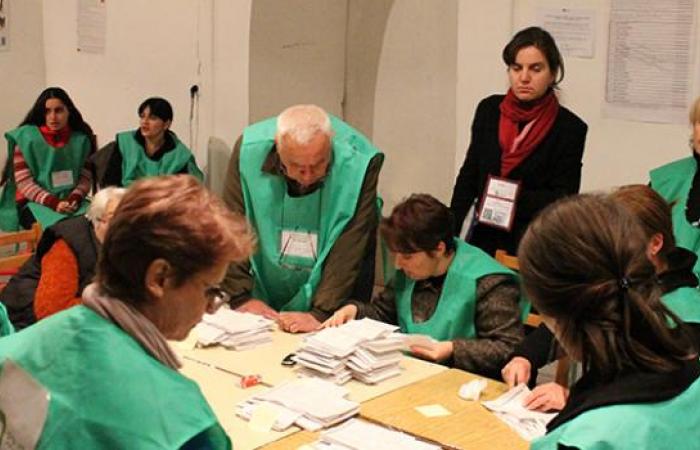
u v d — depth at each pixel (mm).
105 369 1350
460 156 5035
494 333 2773
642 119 4320
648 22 4230
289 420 2164
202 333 2762
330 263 3170
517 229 3564
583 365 1354
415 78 5371
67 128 5375
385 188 5621
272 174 3217
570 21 4453
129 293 1400
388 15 5438
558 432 1331
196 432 1335
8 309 3219
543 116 3533
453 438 2119
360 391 2416
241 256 1452
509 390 2398
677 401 1301
